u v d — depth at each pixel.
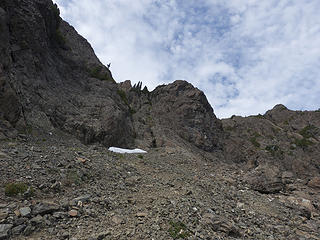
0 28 23.08
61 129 29.30
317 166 63.56
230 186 23.55
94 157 20.17
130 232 8.93
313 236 13.89
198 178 23.08
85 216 9.62
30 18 30.48
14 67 26.80
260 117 111.50
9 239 7.27
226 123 95.38
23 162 13.65
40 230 8.12
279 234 13.09
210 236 9.86
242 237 11.10
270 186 25.47
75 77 40.38
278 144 77.50
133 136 43.44
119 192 13.73
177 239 8.99
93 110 35.53
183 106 61.25
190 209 12.38
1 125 20.34
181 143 48.19
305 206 21.41
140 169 21.84
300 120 100.06
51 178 12.61
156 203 12.56
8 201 9.41
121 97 48.41
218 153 56.44
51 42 38.97
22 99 25.52
